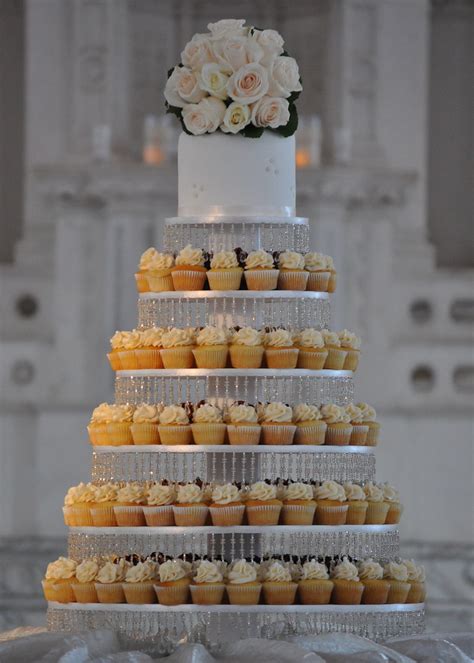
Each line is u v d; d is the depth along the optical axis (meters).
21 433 13.97
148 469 6.27
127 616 6.05
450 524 13.88
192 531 6.06
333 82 15.05
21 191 15.81
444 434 13.91
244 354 6.14
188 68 6.50
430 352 14.32
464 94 16.14
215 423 6.10
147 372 6.25
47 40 15.07
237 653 5.73
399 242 14.91
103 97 14.99
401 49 15.05
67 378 14.31
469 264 16.02
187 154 6.48
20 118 15.89
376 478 13.88
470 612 13.11
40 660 5.54
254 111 6.36
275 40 6.46
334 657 5.71
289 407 6.16
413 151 15.02
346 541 6.18
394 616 6.15
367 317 14.25
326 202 14.11
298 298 6.29
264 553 6.26
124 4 15.12
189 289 6.28
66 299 14.38
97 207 14.34
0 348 14.33
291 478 6.33
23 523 13.89
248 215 6.40
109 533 6.15
